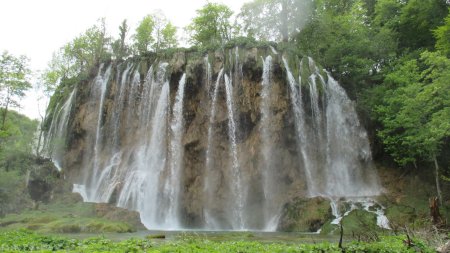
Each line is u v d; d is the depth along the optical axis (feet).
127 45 174.70
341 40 136.77
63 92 165.68
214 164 118.32
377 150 119.24
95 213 98.27
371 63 129.18
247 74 122.72
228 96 122.21
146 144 127.95
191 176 118.21
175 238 64.90
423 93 90.84
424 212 91.45
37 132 161.07
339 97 126.62
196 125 122.72
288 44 132.26
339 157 120.26
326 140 120.78
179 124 124.06
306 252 42.09
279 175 114.52
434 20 128.06
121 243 47.26
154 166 123.44
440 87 88.17
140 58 142.72
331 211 95.14
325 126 121.70
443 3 126.52
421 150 97.96
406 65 109.60
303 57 127.54
